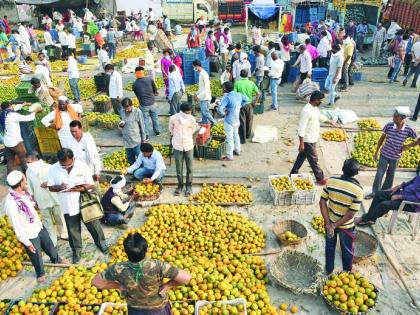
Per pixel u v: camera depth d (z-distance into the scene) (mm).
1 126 9352
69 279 6027
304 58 14195
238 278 6008
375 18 22484
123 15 33719
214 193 8469
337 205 5535
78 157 7422
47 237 6449
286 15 25578
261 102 13234
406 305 5734
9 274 6578
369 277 6262
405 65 16969
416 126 11781
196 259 6492
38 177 6625
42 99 10109
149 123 12438
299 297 5926
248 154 10570
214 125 11586
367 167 9750
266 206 8242
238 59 13188
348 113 12453
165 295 3951
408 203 6762
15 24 33062
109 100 14016
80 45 26922
